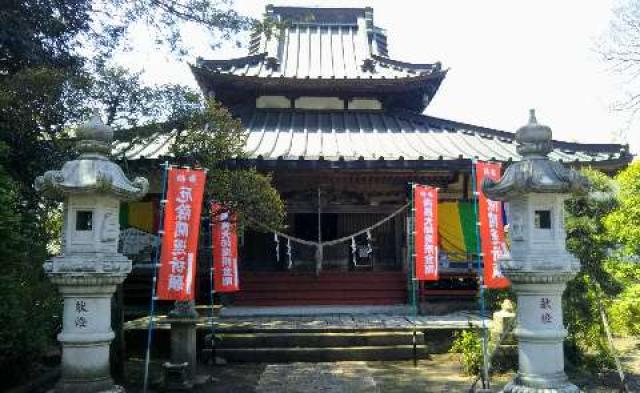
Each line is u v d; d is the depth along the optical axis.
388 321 14.23
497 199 7.23
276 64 20.72
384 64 21.42
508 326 10.61
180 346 10.19
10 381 9.21
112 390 6.46
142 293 16.39
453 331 13.18
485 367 9.47
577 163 15.89
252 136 17.67
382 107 20.77
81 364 6.41
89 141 6.89
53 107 9.73
